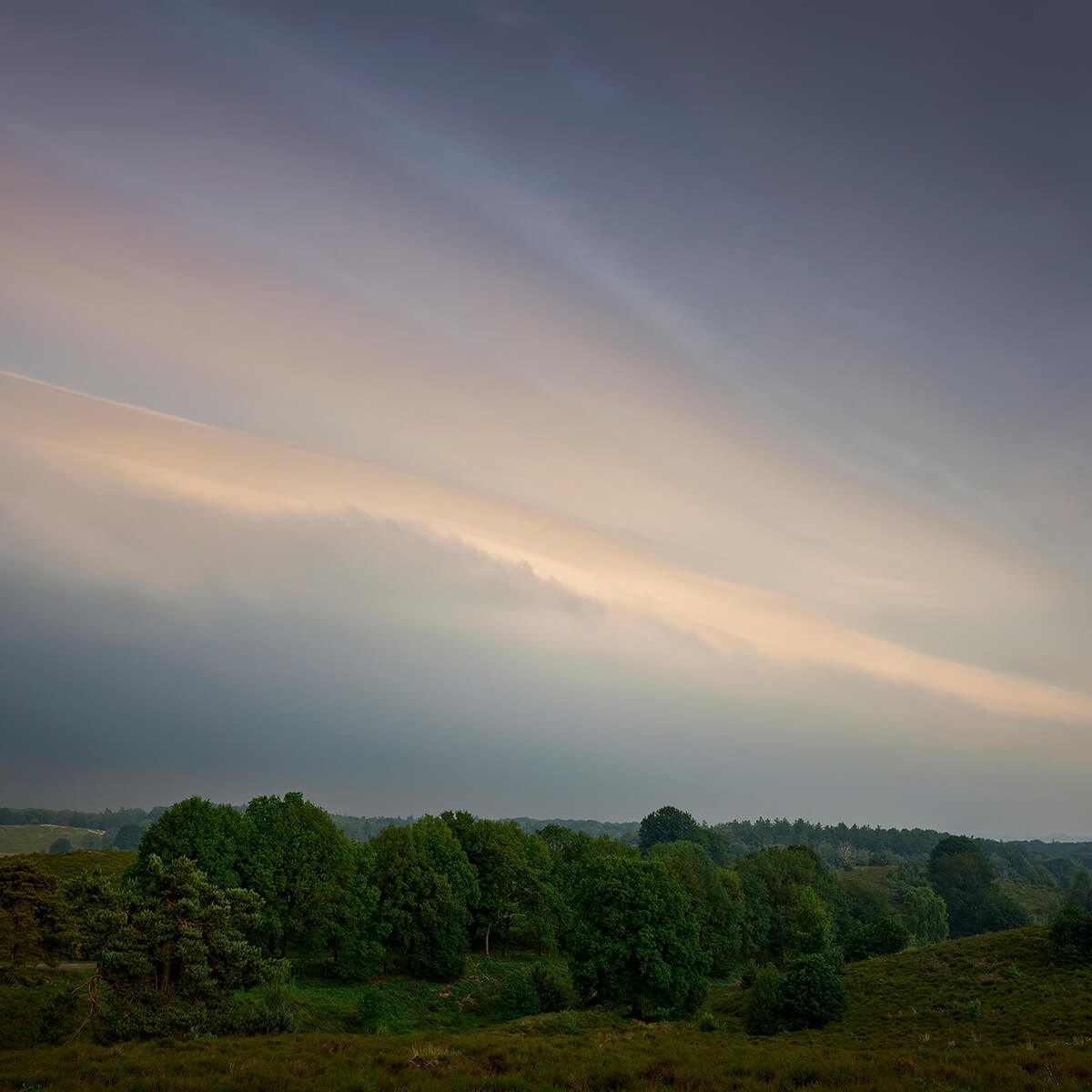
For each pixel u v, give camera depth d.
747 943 106.38
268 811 65.81
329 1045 28.36
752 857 140.50
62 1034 30.62
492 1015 61.38
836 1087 21.69
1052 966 54.44
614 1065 24.34
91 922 32.50
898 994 54.97
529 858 95.06
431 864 77.25
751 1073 23.73
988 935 68.62
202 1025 31.14
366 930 67.75
